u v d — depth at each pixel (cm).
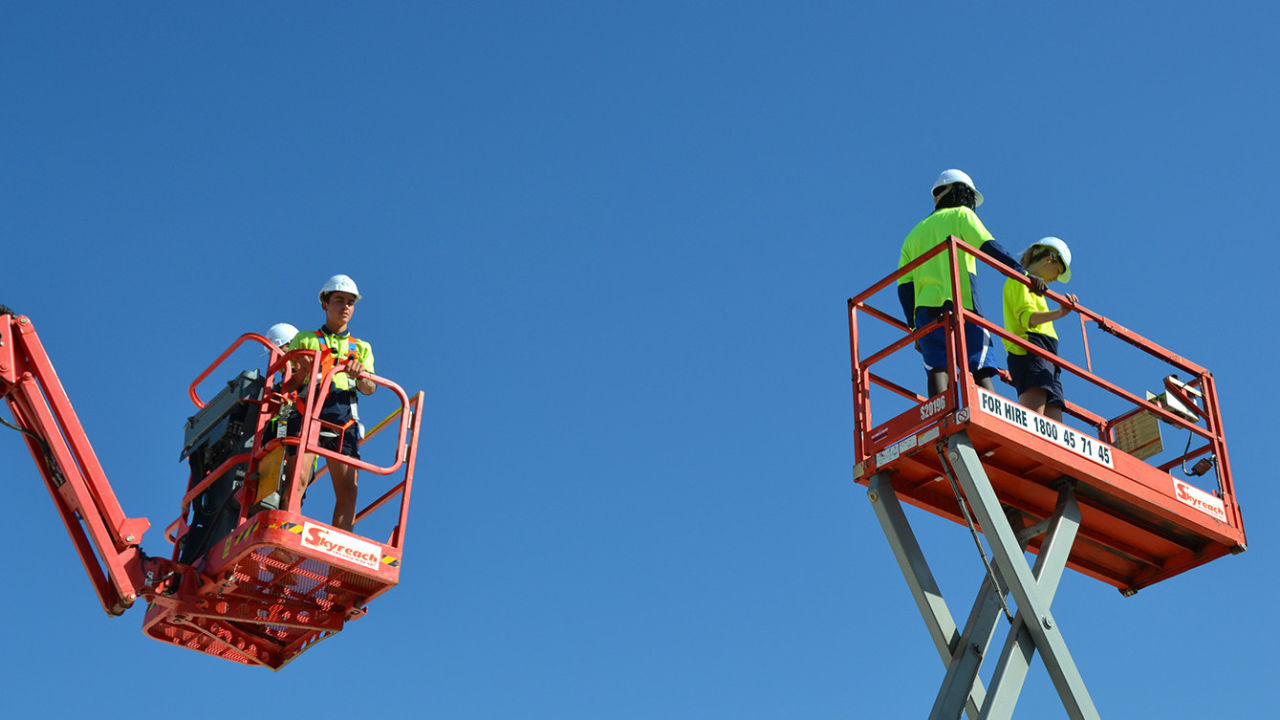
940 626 1091
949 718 1056
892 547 1123
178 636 1391
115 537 1327
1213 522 1225
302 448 1252
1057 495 1187
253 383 1369
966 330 1208
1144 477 1186
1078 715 1030
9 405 1389
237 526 1298
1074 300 1236
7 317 1380
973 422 1079
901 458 1131
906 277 1270
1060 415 1266
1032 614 1056
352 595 1342
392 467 1314
